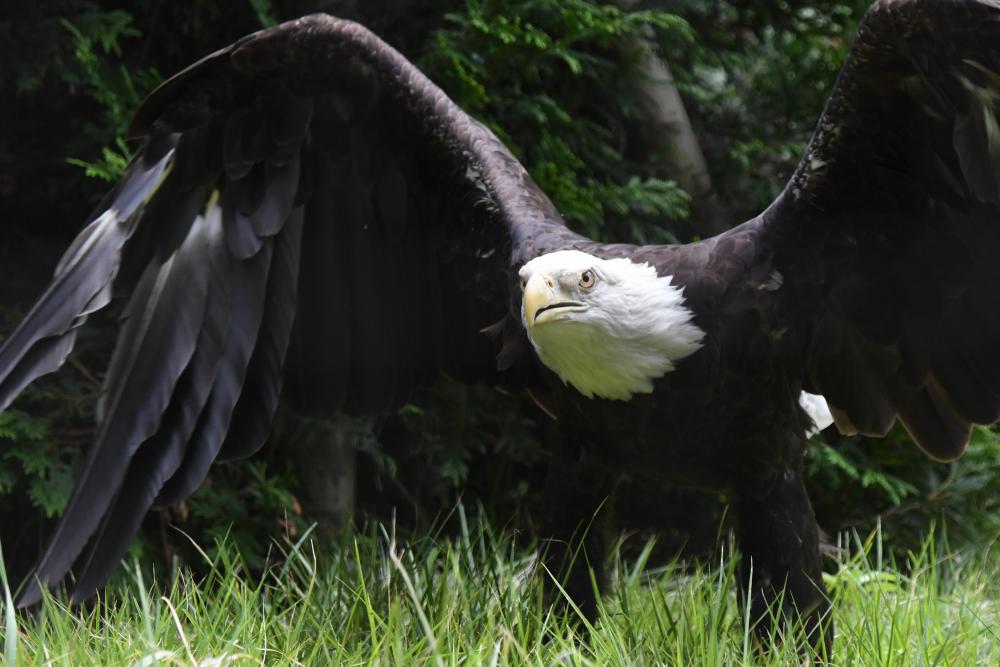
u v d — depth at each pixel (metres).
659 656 6.07
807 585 6.33
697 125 12.02
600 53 10.80
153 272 7.28
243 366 7.32
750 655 5.95
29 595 6.56
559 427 6.77
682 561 10.86
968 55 5.66
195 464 7.18
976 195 6.06
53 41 8.91
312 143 7.38
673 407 6.22
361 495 10.94
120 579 8.77
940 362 6.85
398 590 6.74
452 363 7.79
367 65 7.05
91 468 6.97
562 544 6.72
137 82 9.59
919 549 10.88
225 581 6.61
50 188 10.05
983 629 6.89
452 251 7.44
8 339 6.92
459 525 10.81
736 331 6.19
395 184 7.47
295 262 7.53
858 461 10.72
